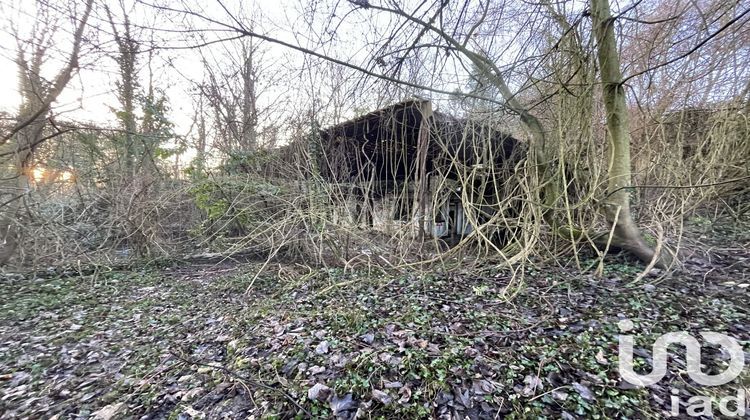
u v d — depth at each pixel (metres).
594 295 3.03
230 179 6.19
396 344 2.32
